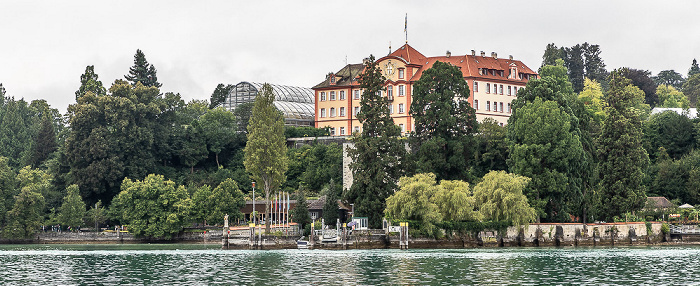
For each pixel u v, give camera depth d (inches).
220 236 7450.8
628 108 7588.6
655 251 5944.9
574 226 6599.4
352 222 6510.8
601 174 7140.8
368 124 7091.5
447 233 6284.5
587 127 7391.7
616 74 7524.6
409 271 4503.0
